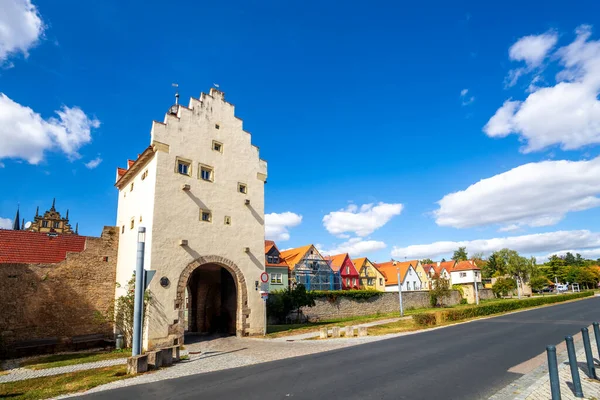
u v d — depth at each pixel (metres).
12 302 19.05
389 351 12.66
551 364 6.32
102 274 22.27
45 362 15.48
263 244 22.89
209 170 21.03
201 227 19.78
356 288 60.72
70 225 59.53
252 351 14.53
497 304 28.91
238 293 20.89
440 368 9.85
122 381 9.80
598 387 7.73
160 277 17.53
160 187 18.47
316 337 18.53
